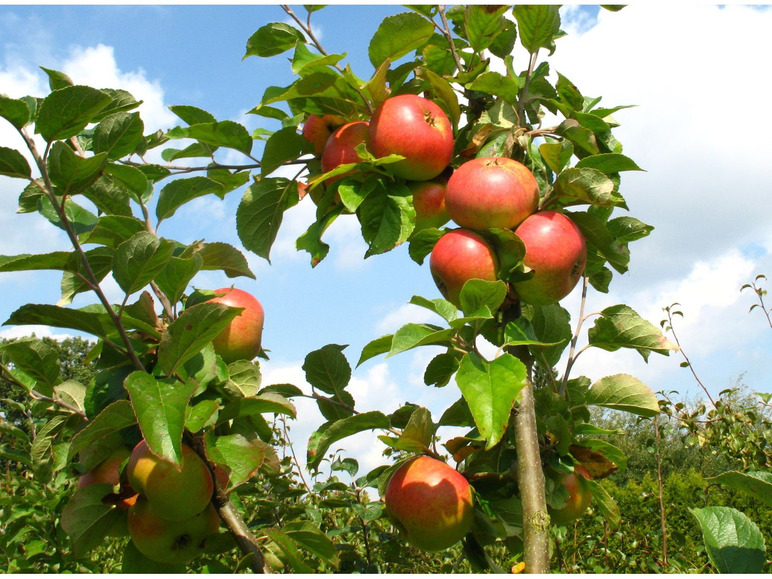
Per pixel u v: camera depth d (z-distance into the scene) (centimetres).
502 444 63
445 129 63
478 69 69
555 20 67
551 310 69
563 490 61
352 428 62
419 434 62
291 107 66
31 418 96
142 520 57
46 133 49
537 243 57
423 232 64
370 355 58
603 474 65
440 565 137
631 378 67
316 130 69
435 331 54
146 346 58
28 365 60
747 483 40
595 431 63
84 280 51
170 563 59
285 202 70
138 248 51
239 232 70
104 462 59
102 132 58
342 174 63
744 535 42
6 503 94
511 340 56
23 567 91
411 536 60
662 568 157
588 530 218
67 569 94
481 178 58
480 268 57
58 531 92
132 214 65
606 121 73
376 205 62
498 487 62
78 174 51
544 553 52
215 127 71
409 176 63
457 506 59
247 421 65
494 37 70
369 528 104
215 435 57
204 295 66
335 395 74
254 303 68
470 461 63
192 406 54
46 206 64
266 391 71
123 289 53
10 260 51
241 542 55
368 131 63
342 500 93
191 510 53
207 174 77
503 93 66
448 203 60
